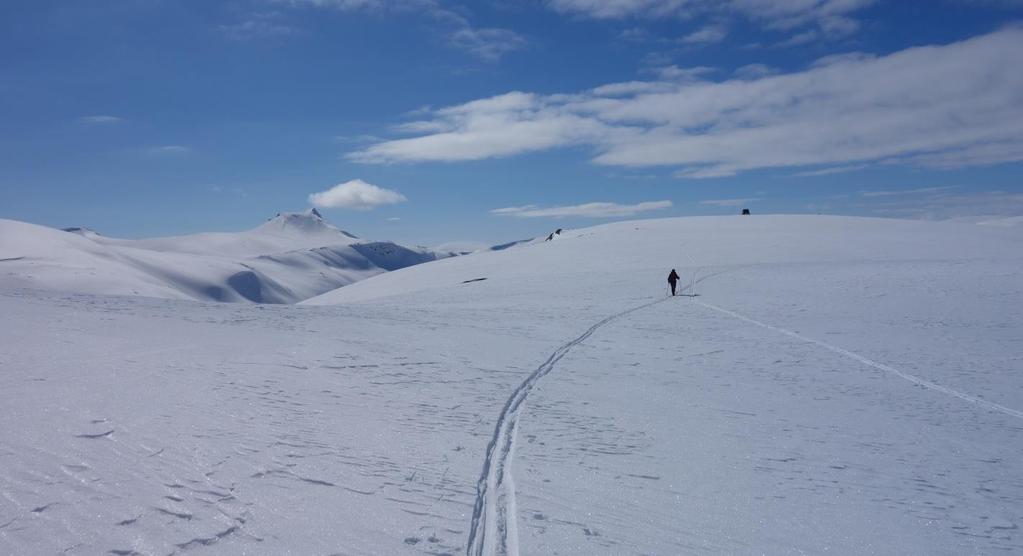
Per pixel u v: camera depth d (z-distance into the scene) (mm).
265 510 5035
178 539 4430
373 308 26219
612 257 59188
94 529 4438
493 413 9391
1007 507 6824
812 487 7070
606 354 16531
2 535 4211
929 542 5746
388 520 5094
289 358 11859
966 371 15523
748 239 65000
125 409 7277
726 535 5512
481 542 4914
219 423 7211
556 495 6121
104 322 14086
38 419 6551
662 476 7020
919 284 34188
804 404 11727
